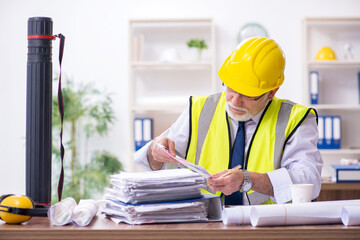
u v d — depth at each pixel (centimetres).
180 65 443
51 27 134
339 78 460
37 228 103
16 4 467
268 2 458
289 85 456
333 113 460
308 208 105
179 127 186
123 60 465
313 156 165
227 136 176
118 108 464
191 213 113
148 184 112
